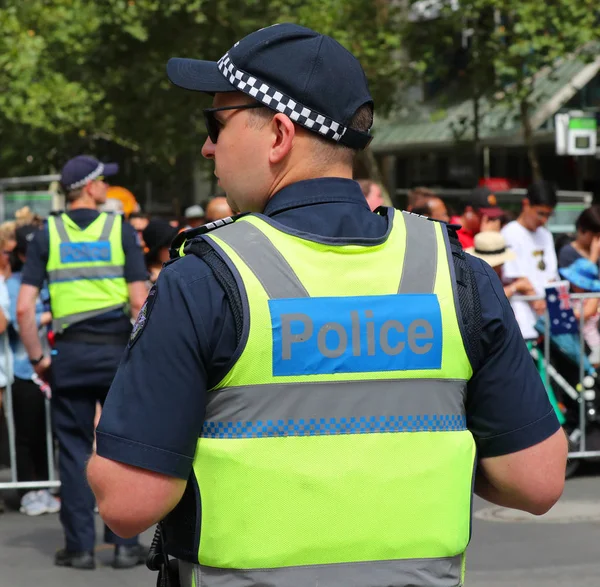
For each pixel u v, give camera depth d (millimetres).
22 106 36344
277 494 3904
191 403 3928
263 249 4047
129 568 12047
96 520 14531
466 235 17781
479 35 40625
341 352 3988
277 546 3898
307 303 3998
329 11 39969
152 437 3908
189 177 50344
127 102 40969
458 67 44562
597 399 16266
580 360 16281
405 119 50812
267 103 4188
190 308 3934
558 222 28484
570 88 40875
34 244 11938
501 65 38531
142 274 11859
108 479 3941
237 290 3953
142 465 3900
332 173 4277
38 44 36281
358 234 4207
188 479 3977
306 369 3961
